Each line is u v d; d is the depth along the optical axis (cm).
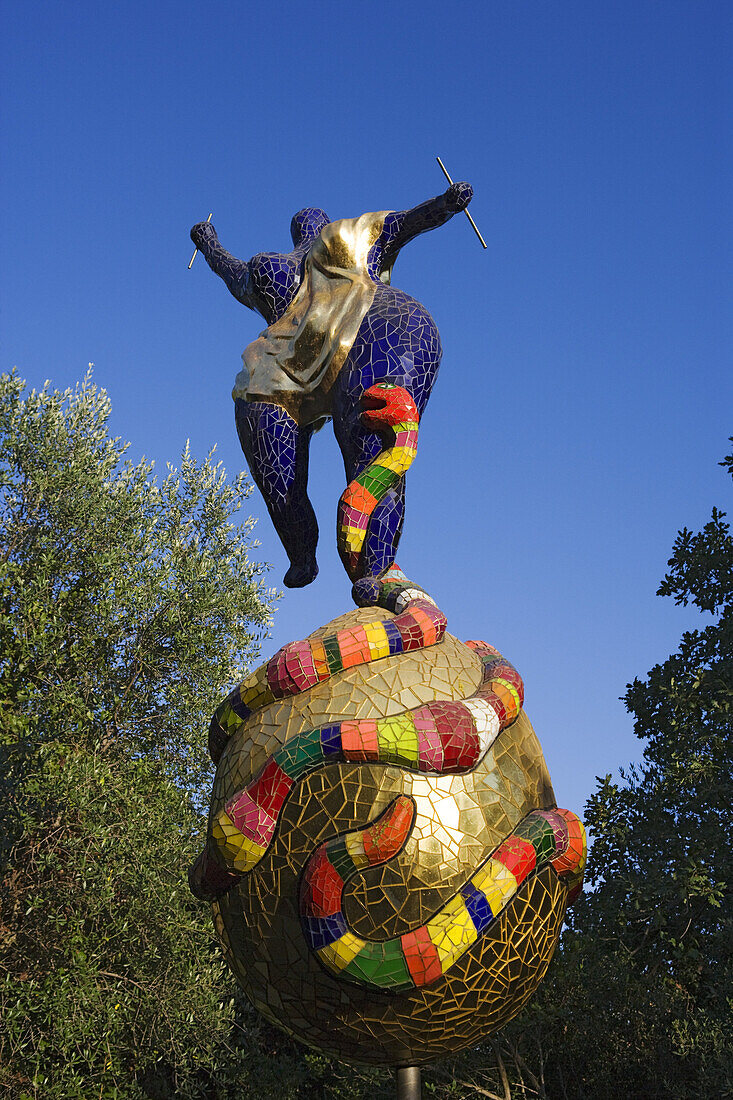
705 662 1263
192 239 482
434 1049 323
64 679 1278
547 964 335
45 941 1059
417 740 311
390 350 389
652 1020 1061
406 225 420
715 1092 983
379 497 376
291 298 425
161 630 1311
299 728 324
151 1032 1063
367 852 301
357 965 300
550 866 326
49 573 1286
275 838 312
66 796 1062
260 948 317
